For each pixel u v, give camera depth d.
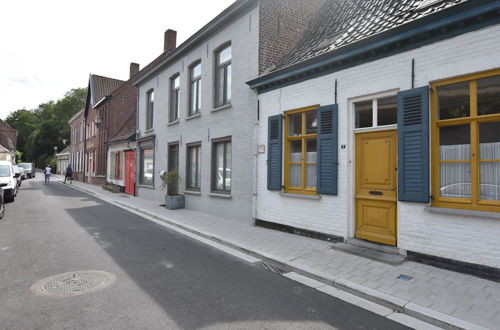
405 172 5.43
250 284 4.64
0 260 5.49
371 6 7.46
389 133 5.90
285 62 8.36
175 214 10.62
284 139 7.98
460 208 4.91
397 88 5.66
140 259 5.71
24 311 3.62
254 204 8.73
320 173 6.91
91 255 5.85
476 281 4.48
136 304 3.86
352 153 6.44
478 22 4.68
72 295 4.07
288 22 9.45
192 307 3.82
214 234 7.59
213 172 10.72
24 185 24.84
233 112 9.66
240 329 3.33
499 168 4.66
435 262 5.09
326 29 8.36
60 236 7.34
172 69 13.57
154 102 15.20
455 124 5.04
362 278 4.68
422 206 5.25
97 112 26.58
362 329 3.41
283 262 5.46
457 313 3.61
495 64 4.52
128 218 10.19
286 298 4.16
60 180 33.91
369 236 6.11
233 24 9.79
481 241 4.62
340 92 6.62
